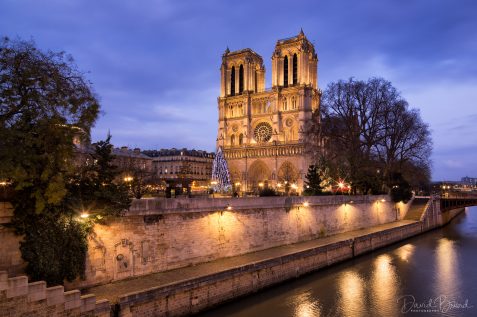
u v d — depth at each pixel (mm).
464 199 92625
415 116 78812
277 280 36156
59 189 23484
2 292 19156
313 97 132875
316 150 79375
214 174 66625
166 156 151625
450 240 67500
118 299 23500
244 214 41312
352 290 36125
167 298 26031
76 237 26219
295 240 49094
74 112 25578
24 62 24141
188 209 34750
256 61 146625
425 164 86438
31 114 23797
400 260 49562
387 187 84125
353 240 50344
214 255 37156
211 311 29188
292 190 116125
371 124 74125
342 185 73938
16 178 21953
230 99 140750
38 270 24141
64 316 21109
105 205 27719
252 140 135625
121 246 29562
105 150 28984
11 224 23672
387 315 30312
